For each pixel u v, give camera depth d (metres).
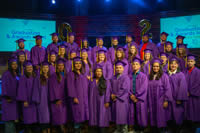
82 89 4.77
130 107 4.76
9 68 4.89
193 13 8.59
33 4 11.48
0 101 6.03
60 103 4.72
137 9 11.70
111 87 4.77
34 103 4.78
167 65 5.53
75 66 4.84
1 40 9.30
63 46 6.29
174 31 8.92
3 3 10.98
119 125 4.72
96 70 4.70
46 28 9.62
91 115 4.65
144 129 4.96
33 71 4.99
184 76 4.84
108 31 9.53
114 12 12.41
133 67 4.89
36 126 5.23
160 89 4.63
